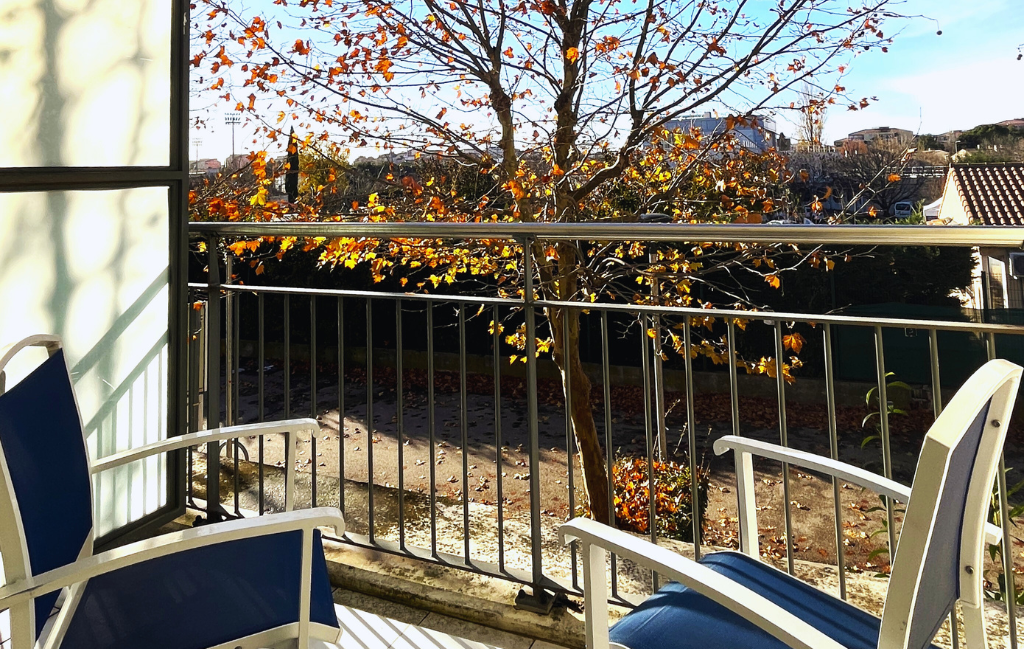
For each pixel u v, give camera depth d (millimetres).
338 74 5859
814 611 1196
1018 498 6023
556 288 5617
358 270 11812
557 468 7555
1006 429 993
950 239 1518
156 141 2471
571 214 5555
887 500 1707
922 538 779
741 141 5727
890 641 812
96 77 2258
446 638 1963
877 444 7977
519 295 6406
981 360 9328
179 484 2688
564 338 2074
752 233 1722
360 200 6277
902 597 799
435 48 5734
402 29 5676
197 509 2725
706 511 5980
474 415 9492
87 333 2289
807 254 5676
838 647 858
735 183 5688
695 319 7074
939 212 8852
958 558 1043
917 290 9578
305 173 6160
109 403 2369
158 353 2562
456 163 6301
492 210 5973
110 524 2416
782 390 1818
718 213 5719
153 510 2594
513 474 7430
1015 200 9734
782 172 5812
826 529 5887
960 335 9375
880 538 5629
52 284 2174
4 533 970
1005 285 9492
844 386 9641
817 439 8281
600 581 1119
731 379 1885
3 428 1044
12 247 2062
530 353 2074
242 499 3123
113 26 2307
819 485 6828
